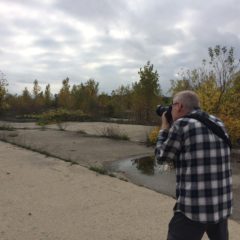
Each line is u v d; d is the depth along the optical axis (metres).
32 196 7.15
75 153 12.34
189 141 3.26
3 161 10.41
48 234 5.34
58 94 52.25
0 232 5.38
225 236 3.45
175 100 3.48
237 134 13.15
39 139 15.99
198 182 3.22
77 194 7.31
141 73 29.91
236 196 7.48
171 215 6.19
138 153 12.57
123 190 7.65
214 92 13.70
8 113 40.75
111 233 5.40
